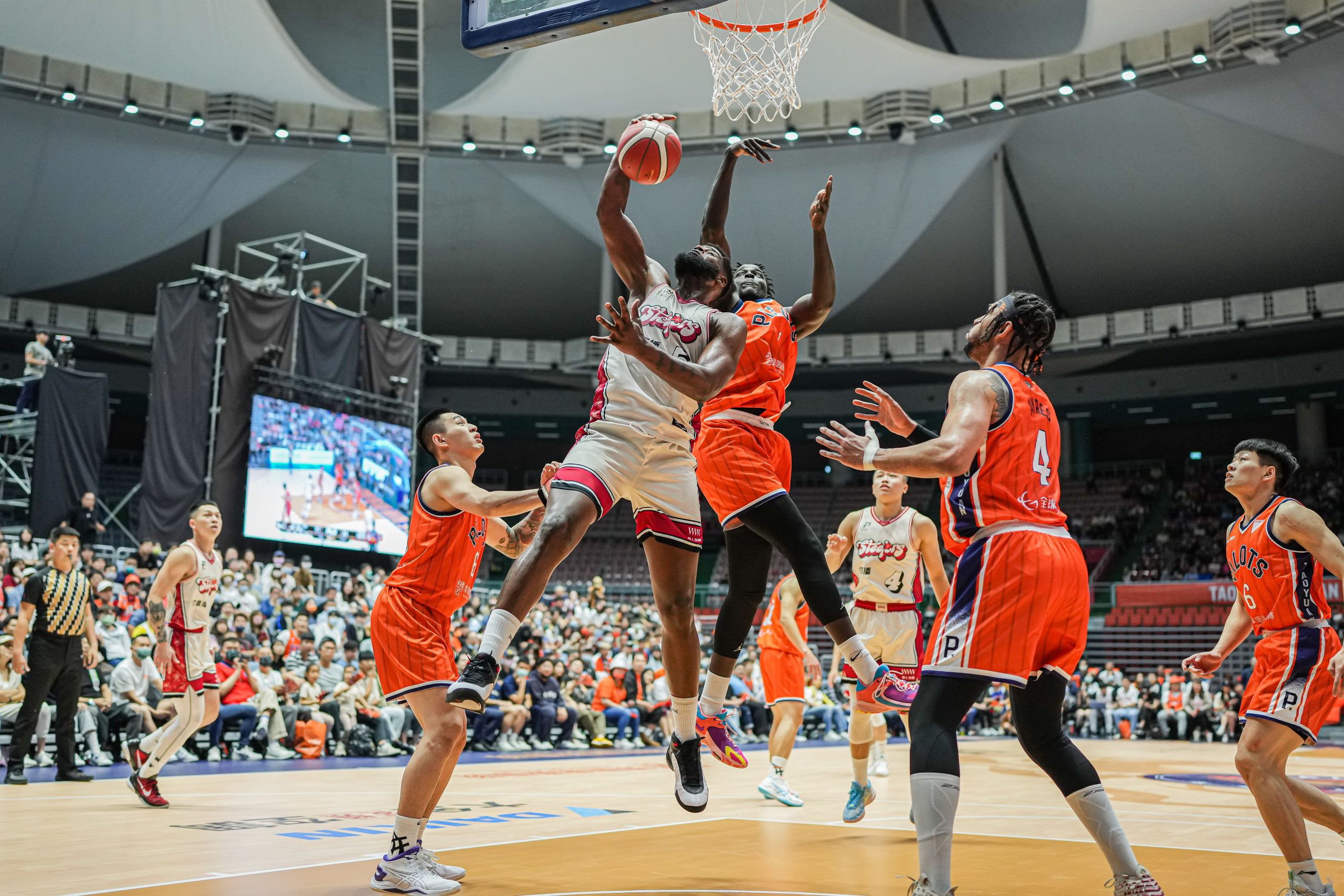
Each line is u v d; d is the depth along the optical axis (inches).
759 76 417.1
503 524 179.6
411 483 882.8
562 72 952.9
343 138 1017.5
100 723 393.7
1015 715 133.3
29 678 311.6
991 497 128.2
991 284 1268.5
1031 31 1100.5
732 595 169.9
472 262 1262.3
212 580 259.0
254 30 867.4
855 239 1094.4
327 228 1192.2
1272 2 821.2
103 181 1016.9
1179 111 996.6
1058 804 285.9
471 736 520.1
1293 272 1155.9
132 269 1234.6
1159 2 844.6
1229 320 1152.2
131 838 195.2
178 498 740.0
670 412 148.4
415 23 885.2
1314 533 157.2
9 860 167.3
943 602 137.1
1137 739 815.7
